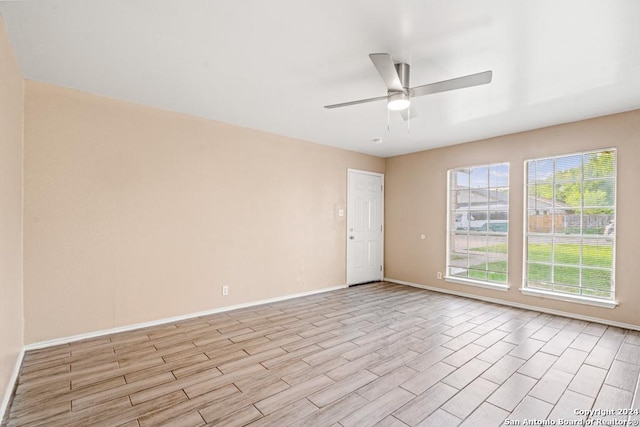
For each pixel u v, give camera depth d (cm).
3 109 196
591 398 207
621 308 340
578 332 324
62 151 287
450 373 239
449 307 416
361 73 263
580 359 262
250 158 414
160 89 294
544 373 239
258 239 423
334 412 191
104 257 308
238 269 403
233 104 332
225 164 391
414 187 550
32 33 206
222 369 244
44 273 278
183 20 193
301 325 344
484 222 462
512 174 430
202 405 198
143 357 262
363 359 262
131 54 233
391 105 244
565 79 268
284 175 450
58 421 181
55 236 283
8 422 180
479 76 210
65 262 288
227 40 215
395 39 213
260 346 288
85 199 298
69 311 290
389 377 233
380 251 590
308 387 219
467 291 472
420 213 539
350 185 539
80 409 192
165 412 190
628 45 216
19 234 252
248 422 182
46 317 279
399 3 177
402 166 568
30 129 271
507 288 429
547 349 282
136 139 327
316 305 422
